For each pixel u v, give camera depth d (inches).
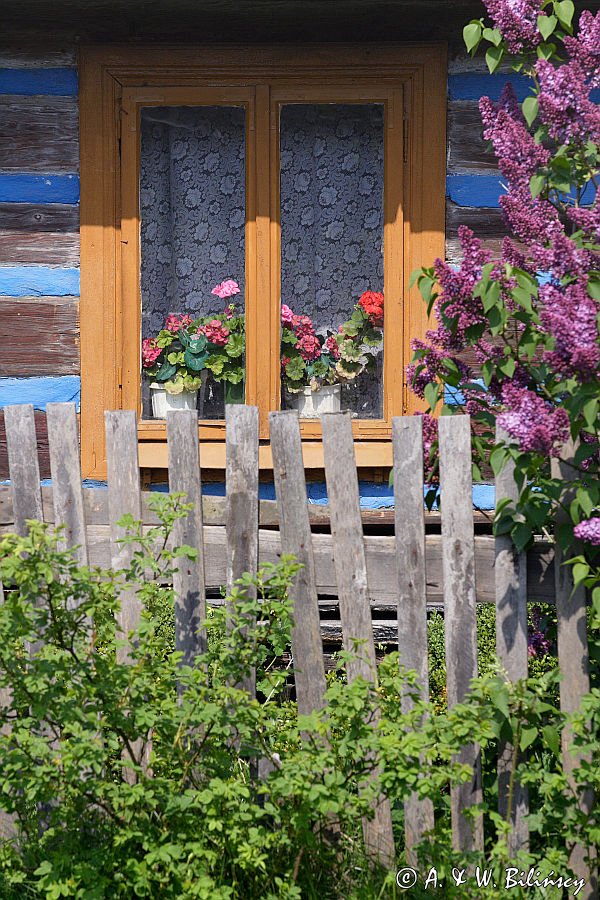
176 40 341.7
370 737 182.7
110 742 182.4
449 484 201.5
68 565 188.2
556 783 185.2
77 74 343.3
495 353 218.1
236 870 193.0
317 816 185.5
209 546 213.9
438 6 317.1
